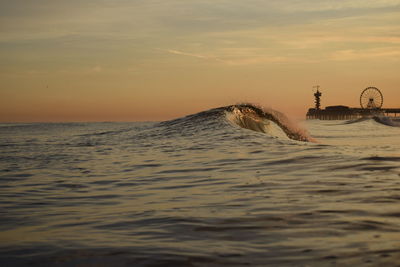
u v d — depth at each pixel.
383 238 3.08
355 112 153.12
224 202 4.74
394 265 2.54
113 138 17.31
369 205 4.17
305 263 2.63
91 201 5.32
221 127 17.14
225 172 7.34
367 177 5.87
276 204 4.44
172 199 5.16
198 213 4.20
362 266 2.54
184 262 2.73
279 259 2.72
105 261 2.80
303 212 4.00
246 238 3.23
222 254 2.86
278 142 12.50
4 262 2.84
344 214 3.84
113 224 3.91
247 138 13.75
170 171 7.88
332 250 2.85
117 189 6.20
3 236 3.59
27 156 11.75
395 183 5.33
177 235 3.40
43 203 5.28
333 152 9.15
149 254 2.91
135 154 11.27
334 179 5.86
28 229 3.86
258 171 7.20
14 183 7.11
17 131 41.38
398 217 3.68
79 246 3.16
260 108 21.75
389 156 7.84
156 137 16.12
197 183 6.36
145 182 6.75
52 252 3.03
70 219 4.25
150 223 3.87
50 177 7.71
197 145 12.61
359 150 9.42
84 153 12.15
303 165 7.52
